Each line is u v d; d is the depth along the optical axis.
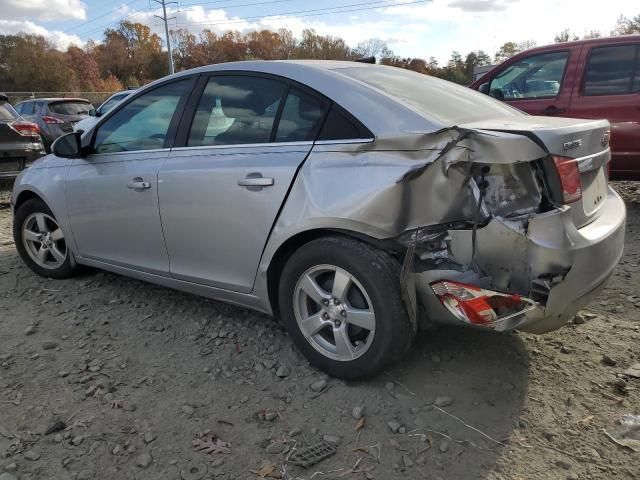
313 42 75.12
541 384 2.86
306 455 2.39
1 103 8.07
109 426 2.61
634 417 2.57
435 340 3.28
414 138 2.53
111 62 75.25
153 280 3.70
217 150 3.20
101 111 12.41
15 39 57.03
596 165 2.77
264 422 2.62
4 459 2.40
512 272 2.45
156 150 3.50
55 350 3.32
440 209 2.51
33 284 4.38
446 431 2.53
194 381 2.97
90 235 3.97
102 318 3.73
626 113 5.73
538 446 2.43
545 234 2.42
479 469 2.30
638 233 5.38
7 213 7.20
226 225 3.10
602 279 2.64
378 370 2.74
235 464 2.36
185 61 77.31
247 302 3.20
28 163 8.09
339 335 2.82
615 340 3.27
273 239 2.91
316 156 2.79
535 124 2.68
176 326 3.59
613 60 5.83
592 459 2.34
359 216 2.60
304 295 2.94
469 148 2.44
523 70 6.46
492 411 2.66
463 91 3.42
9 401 2.82
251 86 3.19
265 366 3.09
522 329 2.60
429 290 2.57
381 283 2.61
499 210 2.46
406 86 3.10
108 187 3.71
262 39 76.88
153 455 2.42
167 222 3.40
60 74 56.12
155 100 3.63
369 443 2.47
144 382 2.97
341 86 2.88
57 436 2.55
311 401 2.77
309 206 2.75
